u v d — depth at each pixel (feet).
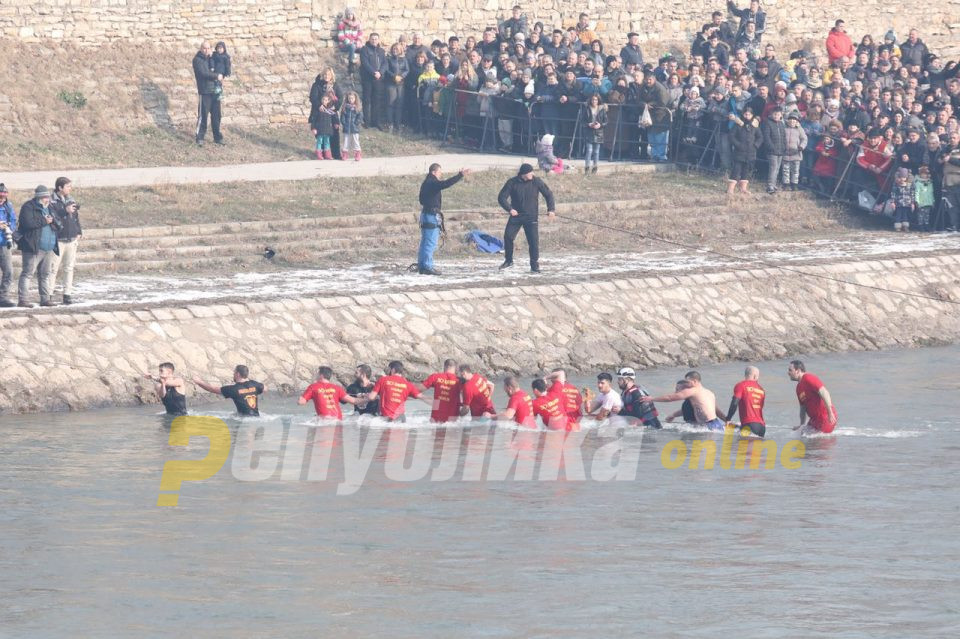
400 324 323.78
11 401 276.00
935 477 229.66
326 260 380.17
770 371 337.93
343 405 294.46
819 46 608.60
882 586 168.04
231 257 371.97
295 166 464.24
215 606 159.02
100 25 492.54
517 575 171.42
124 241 370.53
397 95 508.94
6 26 478.18
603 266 380.78
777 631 152.15
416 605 159.53
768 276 376.68
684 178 470.80
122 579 168.76
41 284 307.17
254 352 304.50
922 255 403.75
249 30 516.73
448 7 547.08
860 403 297.74
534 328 335.88
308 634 150.30
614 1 572.92
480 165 472.03
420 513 202.08
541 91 485.15
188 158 466.70
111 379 287.89
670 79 490.08
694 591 165.48
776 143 456.45
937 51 634.84
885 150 453.17
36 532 189.16
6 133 453.17
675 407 298.76
